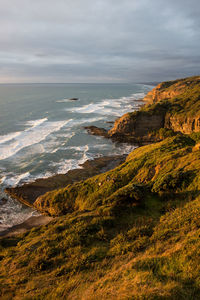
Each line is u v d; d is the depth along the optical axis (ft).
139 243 35.24
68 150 199.00
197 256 23.90
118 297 20.12
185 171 62.08
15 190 124.67
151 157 99.86
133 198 55.26
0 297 30.19
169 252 27.35
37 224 97.55
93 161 173.17
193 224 34.09
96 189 98.37
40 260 38.83
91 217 53.42
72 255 37.78
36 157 178.70
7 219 101.76
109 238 42.09
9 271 39.27
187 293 18.40
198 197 46.09
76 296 25.00
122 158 179.83
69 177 143.02
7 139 219.00
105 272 29.68
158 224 40.96
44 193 121.60
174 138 123.65
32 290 30.25
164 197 54.80
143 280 21.95
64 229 51.42
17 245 54.49
